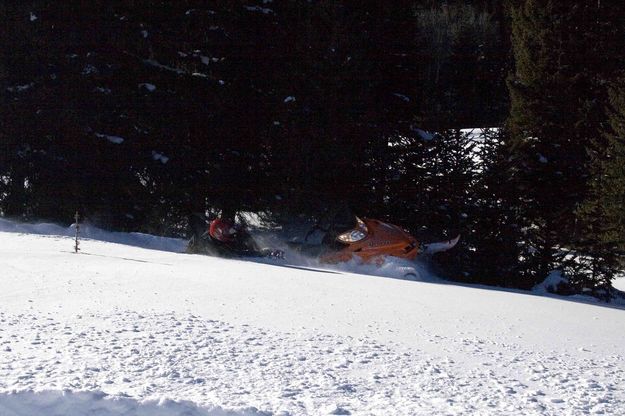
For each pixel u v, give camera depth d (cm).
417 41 2561
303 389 443
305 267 1350
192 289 855
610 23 2456
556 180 2214
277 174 2277
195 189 2273
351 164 2227
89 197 2106
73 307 679
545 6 2441
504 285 2005
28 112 2070
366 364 529
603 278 2052
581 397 470
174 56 2284
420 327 715
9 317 610
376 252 1451
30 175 2092
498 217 2027
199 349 533
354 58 2262
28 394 350
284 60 2331
